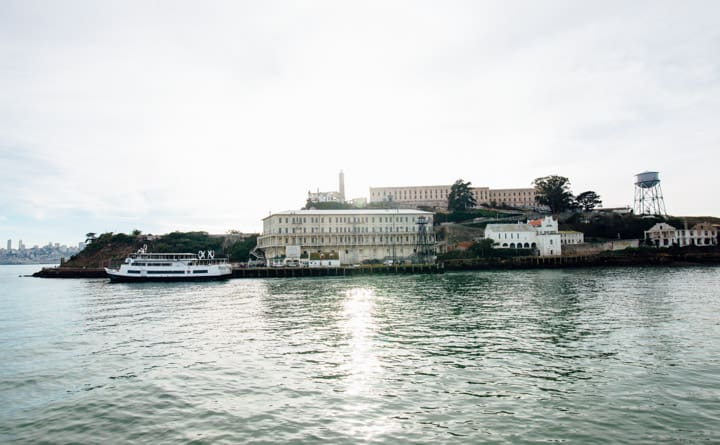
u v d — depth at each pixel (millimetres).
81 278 149625
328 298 71938
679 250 158375
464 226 190500
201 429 21016
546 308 55344
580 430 20172
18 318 55969
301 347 36656
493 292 75500
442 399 24172
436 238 182875
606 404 23125
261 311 58062
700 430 20031
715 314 48375
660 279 95062
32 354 36094
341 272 133875
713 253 154375
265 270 132000
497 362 30984
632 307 54531
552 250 160000
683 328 41188
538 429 20312
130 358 34250
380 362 31516
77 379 29156
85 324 50406
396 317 50719
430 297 70062
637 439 19250
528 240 162375
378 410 22812
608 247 166625
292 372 29516
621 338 37562
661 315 48312
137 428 21344
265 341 39188
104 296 83250
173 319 52750
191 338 41250
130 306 66438
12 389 27328
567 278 102938
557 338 38094
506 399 24031
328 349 35781
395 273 134500
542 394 24703
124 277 118188
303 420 21750
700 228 168875
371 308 58562
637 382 26359
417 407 23125
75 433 21000
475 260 144125
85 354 35812
